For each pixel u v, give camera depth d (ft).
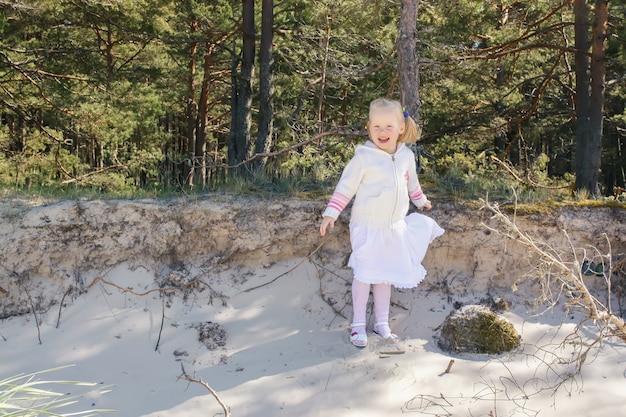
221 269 17.31
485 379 14.19
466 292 17.42
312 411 13.30
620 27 44.86
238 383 14.21
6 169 58.34
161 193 19.56
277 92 58.03
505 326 15.39
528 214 17.79
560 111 55.16
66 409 13.41
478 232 17.66
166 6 61.52
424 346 15.55
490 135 58.59
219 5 61.62
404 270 14.98
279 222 17.58
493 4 48.06
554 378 14.24
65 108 56.39
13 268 16.66
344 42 52.95
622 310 17.30
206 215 17.52
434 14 41.09
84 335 15.80
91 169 65.92
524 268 17.66
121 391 14.07
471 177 20.84
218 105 96.84
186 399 13.75
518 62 53.06
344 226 17.57
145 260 17.25
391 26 47.88
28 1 51.42
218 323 16.15
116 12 57.36
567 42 51.52
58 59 60.39
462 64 44.55
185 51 70.69
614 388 13.91
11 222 16.96
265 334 15.96
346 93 63.52
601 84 46.37
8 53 58.23
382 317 15.65
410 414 13.15
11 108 59.11
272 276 17.38
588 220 17.85
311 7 53.67
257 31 67.00
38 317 16.21
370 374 14.37
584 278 17.79
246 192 18.83
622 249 17.85
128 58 72.23
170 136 78.38
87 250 17.08
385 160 15.15
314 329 16.20
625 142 92.99
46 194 19.06
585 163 46.75
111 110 56.75
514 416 13.01
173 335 15.79
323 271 17.43
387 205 14.99
